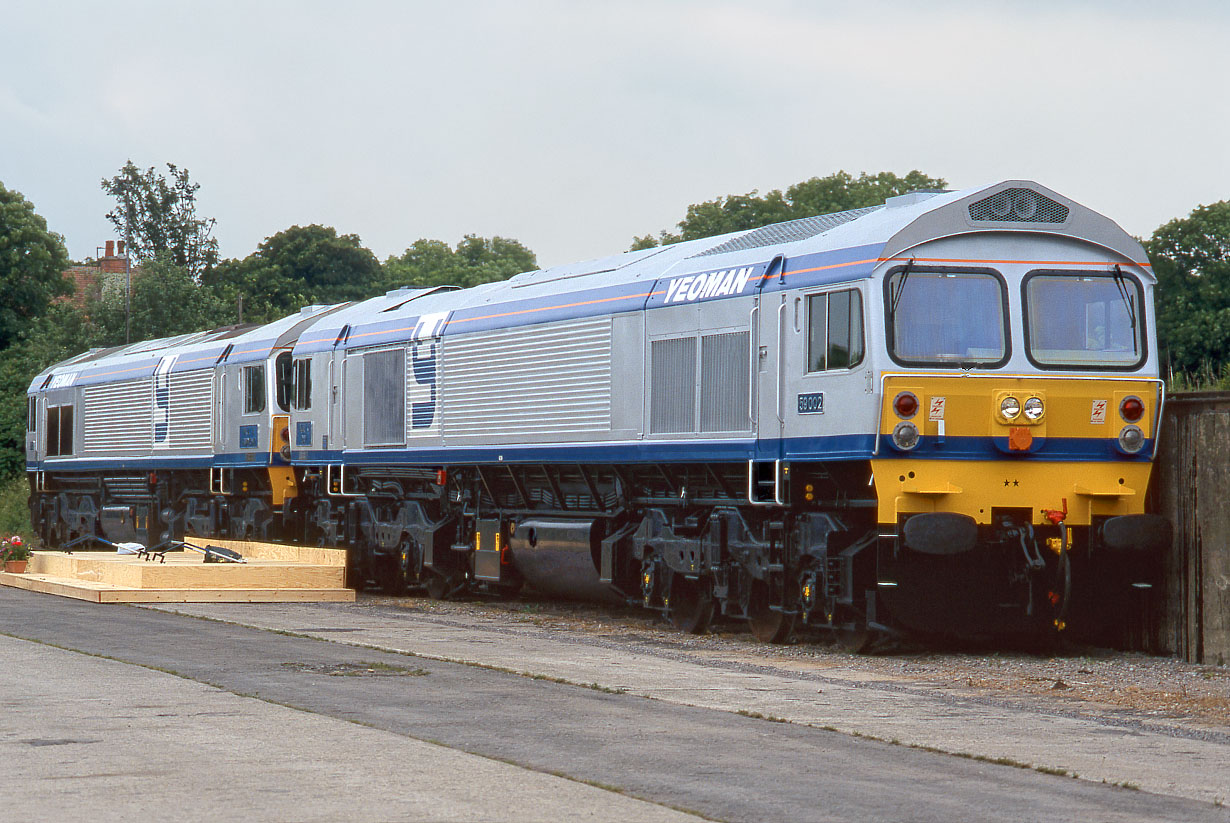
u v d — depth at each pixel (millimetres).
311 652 15031
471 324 21484
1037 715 11555
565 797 8195
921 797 8320
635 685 12789
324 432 25391
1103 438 15234
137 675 13211
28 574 26219
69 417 36375
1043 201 15281
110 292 52312
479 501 22047
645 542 18469
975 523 14734
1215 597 14891
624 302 18422
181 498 31641
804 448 15547
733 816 7801
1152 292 15578
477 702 11695
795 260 15953
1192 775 9188
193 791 8328
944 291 14977
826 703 11922
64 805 7992
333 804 8008
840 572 15398
